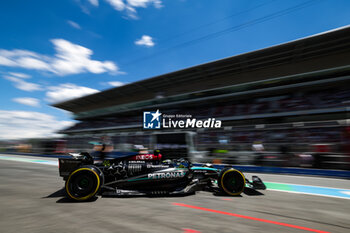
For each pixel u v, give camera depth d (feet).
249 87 50.65
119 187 10.87
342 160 19.65
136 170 11.26
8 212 7.75
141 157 11.66
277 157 22.84
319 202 10.14
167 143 29.35
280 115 39.45
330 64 39.86
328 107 36.27
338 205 9.66
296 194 11.82
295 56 42.34
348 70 37.60
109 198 9.98
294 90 44.39
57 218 7.14
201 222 7.04
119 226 6.49
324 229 6.79
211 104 58.03
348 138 23.48
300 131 30.68
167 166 11.71
